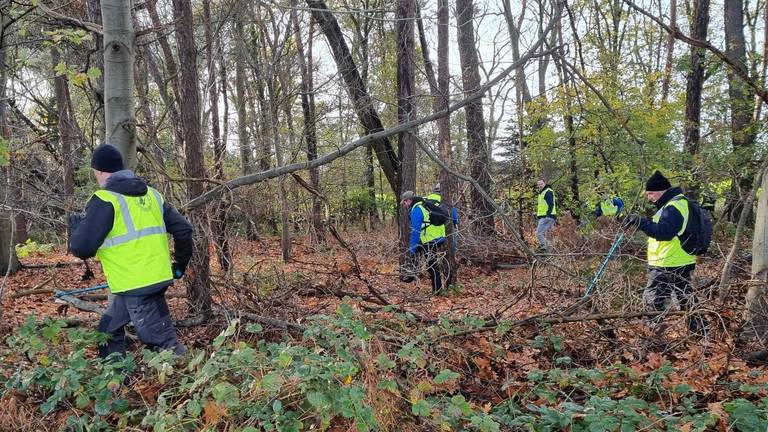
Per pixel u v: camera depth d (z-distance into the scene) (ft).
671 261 16.80
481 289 27.17
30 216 19.31
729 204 29.66
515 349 15.39
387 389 9.32
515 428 9.99
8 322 18.56
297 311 17.44
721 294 15.12
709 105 36.22
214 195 16.74
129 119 14.60
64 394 9.74
